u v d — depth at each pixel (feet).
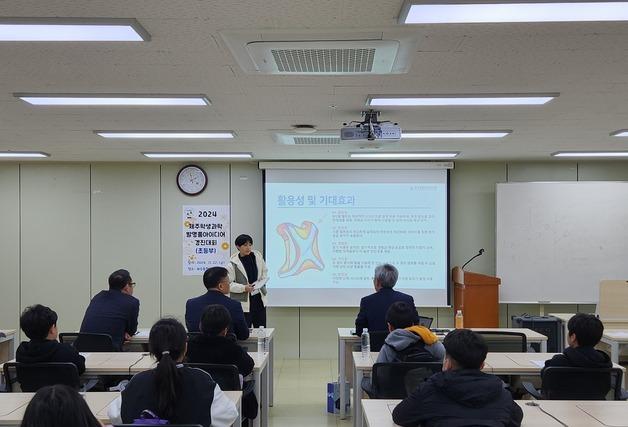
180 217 26.13
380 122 15.69
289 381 21.97
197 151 22.84
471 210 25.96
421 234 25.66
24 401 9.68
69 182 26.11
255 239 26.11
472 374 7.72
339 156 24.45
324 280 25.67
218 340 11.43
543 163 25.91
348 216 25.75
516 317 22.50
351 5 8.16
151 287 25.98
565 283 24.79
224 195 26.17
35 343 11.38
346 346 17.30
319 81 12.16
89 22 8.60
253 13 8.42
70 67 11.09
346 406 17.13
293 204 25.70
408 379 11.25
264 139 19.77
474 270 25.91
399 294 15.58
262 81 12.15
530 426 8.39
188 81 12.17
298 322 25.99
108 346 14.66
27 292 25.94
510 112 15.37
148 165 26.20
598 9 8.13
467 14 8.32
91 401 9.76
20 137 19.24
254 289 19.98
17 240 25.95
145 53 10.25
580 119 16.34
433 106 14.64
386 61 10.45
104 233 26.05
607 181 25.18
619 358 17.94
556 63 10.91
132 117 15.97
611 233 24.81
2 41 9.52
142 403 7.63
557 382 11.00
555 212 24.90
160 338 8.21
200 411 7.69
